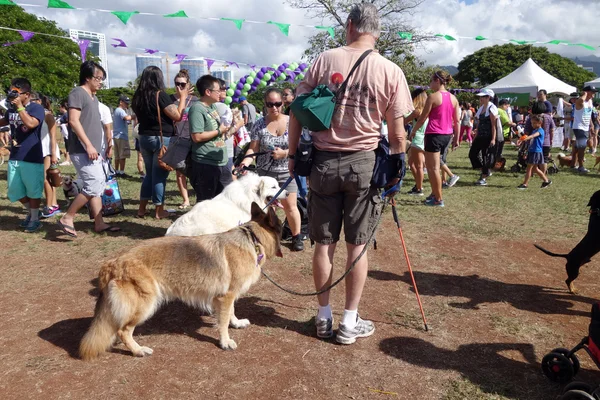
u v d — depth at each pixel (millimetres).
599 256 5293
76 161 5566
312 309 3893
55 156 6852
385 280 4535
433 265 4984
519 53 49719
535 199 8281
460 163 13445
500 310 3887
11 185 5871
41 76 33406
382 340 3352
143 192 6652
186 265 3086
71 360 2994
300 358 3092
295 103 2877
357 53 2928
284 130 5203
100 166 5719
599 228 3805
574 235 6113
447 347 3264
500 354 3176
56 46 35969
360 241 3158
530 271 4836
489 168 9781
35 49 33344
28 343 3205
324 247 3201
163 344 3242
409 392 2734
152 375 2846
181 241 3203
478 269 4875
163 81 6270
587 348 2623
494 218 6984
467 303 4020
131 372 2873
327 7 18625
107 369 2898
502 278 4633
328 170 3002
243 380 2816
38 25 34781
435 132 7367
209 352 3148
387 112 2967
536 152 9188
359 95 2889
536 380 2863
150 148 6375
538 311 3879
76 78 36844
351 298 3240
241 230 3324
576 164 12594
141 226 6340
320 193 3109
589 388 2445
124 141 10703
